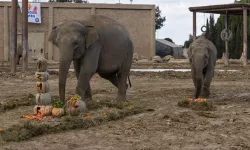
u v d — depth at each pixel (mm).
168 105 14094
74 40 11695
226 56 40469
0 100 15039
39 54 54031
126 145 9023
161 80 24016
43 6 53750
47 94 11773
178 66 38219
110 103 13289
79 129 10422
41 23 53969
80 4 54844
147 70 31875
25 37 26906
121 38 13453
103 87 20188
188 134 10008
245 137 9805
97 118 11102
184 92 17984
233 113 12586
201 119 11648
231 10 37969
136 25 56438
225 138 9688
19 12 52625
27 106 13469
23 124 10086
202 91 16094
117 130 10312
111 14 55812
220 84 21734
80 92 12273
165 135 9883
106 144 9094
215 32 59938
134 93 17828
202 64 14992
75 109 11422
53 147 8852
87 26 12258
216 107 13648
